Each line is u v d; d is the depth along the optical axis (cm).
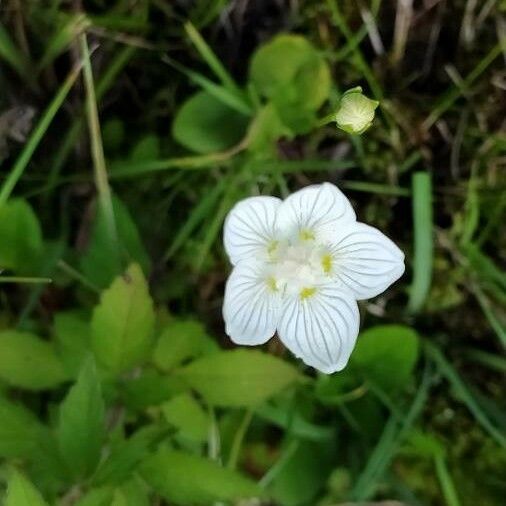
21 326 11
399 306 13
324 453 12
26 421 9
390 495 12
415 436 12
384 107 12
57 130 12
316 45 12
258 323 10
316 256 10
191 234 12
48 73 11
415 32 12
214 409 12
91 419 9
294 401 12
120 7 11
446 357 13
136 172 11
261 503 12
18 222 11
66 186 12
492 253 12
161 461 10
